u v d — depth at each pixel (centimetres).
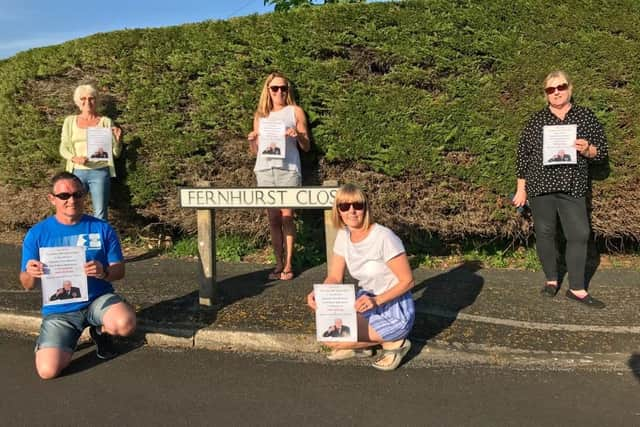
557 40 527
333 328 373
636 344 405
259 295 521
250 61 579
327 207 448
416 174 568
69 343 397
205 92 595
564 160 471
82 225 416
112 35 619
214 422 325
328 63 558
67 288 396
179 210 650
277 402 346
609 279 553
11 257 701
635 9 518
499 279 557
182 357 418
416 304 491
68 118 624
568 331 428
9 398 359
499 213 566
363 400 346
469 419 320
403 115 554
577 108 481
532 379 367
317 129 571
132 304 505
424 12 538
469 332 430
